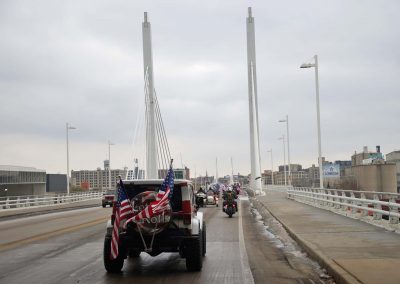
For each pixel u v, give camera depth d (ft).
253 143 261.24
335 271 31.81
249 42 273.13
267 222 81.05
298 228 61.00
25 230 73.77
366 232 53.52
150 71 233.96
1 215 116.16
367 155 214.28
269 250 47.44
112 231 36.50
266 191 270.87
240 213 108.37
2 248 51.70
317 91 125.59
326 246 43.34
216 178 461.78
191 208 36.70
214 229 71.10
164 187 35.81
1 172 290.35
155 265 39.99
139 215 35.24
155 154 220.43
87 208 149.79
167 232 36.09
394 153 186.50
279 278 33.01
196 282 32.40
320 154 123.13
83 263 40.88
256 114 266.16
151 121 225.15
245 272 35.58
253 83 268.21
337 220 71.05
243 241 55.36
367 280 28.45
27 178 316.19
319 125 124.47
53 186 396.16
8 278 34.35
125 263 41.11
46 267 38.93
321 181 122.11
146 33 237.66
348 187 167.53
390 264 33.45
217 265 38.99
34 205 172.14
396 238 47.57
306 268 36.78
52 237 62.28
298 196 144.15
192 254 36.01
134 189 37.81
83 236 62.95
